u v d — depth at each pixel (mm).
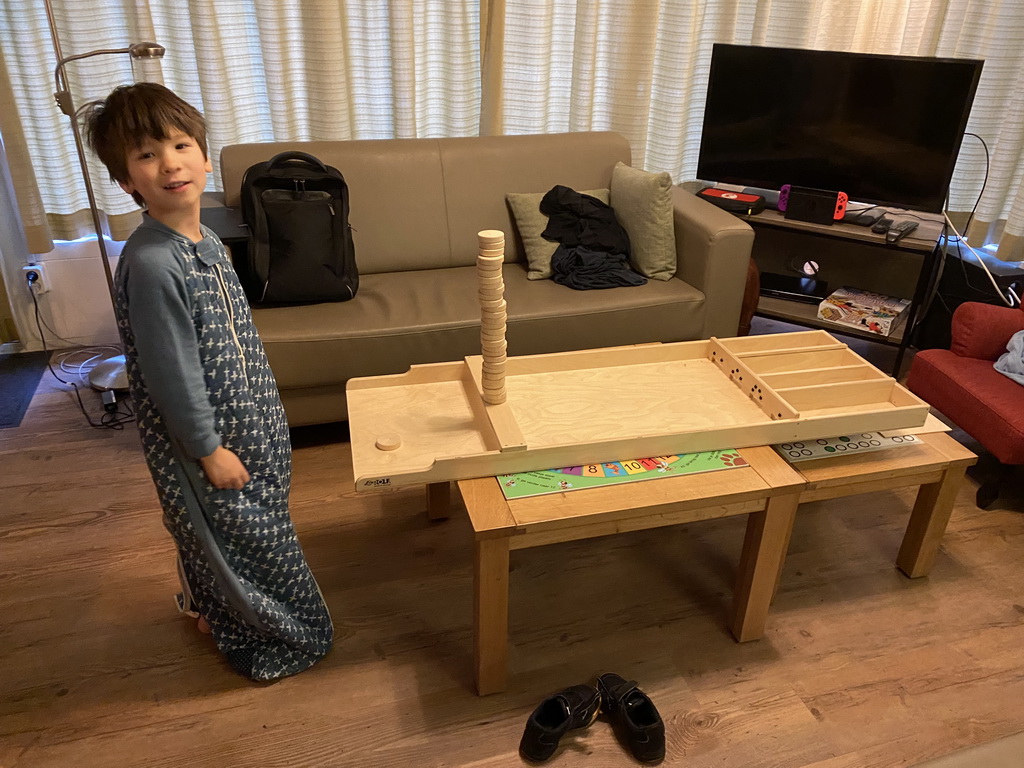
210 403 1386
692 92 3217
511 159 2758
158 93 1258
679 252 2668
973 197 3361
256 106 2863
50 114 2639
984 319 2324
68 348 3014
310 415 2363
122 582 1927
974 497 2316
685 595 1930
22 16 2482
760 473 1610
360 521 2150
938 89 2617
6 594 1879
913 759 1541
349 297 2422
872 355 3125
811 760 1532
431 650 1755
